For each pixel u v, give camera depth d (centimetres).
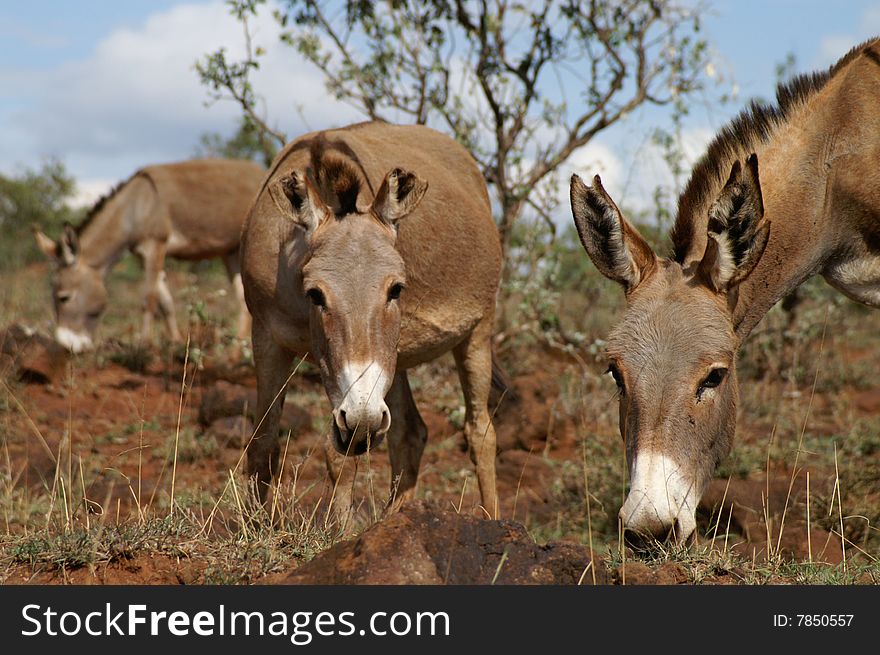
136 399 1106
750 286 593
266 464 617
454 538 430
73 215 3080
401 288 546
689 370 485
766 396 1064
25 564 485
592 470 795
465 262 672
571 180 530
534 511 754
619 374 500
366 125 740
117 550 482
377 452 915
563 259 1283
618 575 457
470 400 702
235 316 1616
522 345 1207
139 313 1950
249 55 1103
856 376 1234
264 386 618
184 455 888
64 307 1508
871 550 640
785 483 718
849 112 610
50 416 1004
